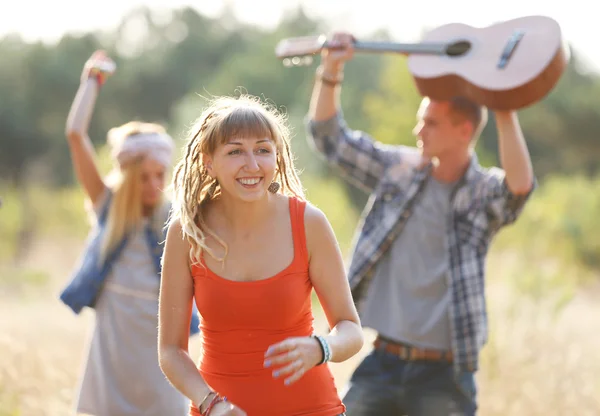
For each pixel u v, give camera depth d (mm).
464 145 5766
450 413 5605
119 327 6023
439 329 5652
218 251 3842
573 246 19172
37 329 10734
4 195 22781
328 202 19359
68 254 19406
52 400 7359
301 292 3859
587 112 42000
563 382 8273
